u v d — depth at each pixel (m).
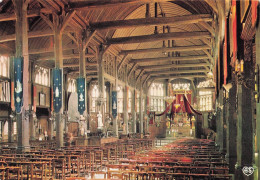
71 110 40.84
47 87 36.69
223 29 17.16
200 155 15.36
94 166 16.62
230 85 14.72
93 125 45.88
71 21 23.80
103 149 19.52
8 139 29.56
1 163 11.09
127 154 20.09
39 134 35.62
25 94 18.31
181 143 27.12
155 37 29.42
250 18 8.81
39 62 34.53
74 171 14.46
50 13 22.92
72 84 43.00
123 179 9.15
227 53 14.55
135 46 39.12
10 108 29.61
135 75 45.91
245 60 10.84
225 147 19.23
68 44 31.72
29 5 23.31
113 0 21.80
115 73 34.88
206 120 45.62
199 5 25.95
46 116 37.38
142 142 28.33
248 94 11.20
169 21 24.92
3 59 28.95
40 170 12.06
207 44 30.55
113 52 33.91
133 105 44.62
